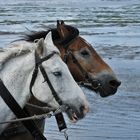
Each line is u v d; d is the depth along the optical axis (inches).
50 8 2657.5
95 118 580.1
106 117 582.9
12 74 320.5
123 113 600.7
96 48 1109.7
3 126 321.1
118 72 834.2
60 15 2102.6
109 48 1111.0
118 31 1476.4
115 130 536.7
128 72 832.9
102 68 390.6
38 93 313.1
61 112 317.1
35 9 2566.4
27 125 332.5
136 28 1574.8
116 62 930.7
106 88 390.6
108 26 1644.9
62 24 395.2
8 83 319.9
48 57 313.0
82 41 393.4
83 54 390.6
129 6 2859.3
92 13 2272.4
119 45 1161.4
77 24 1704.0
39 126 364.2
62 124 333.7
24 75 319.6
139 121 570.3
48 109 316.5
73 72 391.9
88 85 392.5
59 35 393.1
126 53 1039.0
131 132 531.5
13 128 349.1
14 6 2859.3
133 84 747.4
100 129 540.4
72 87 310.3
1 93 319.3
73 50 390.3
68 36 390.9
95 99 664.4
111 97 675.4
